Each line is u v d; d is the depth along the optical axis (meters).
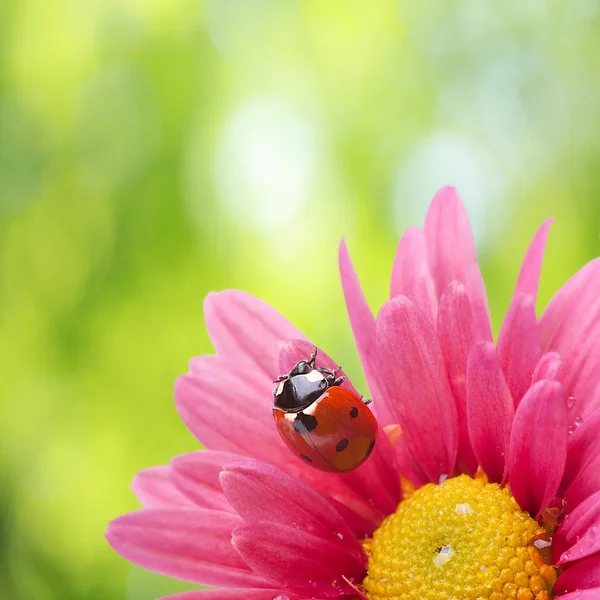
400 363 0.18
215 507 0.18
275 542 0.17
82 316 0.45
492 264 0.41
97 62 0.46
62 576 0.45
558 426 0.17
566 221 0.40
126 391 0.45
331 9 0.46
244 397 0.18
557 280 0.39
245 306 0.18
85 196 0.46
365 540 0.18
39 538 0.46
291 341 0.18
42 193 0.46
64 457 0.46
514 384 0.18
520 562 0.17
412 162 0.44
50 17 0.47
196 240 0.45
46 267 0.46
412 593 0.18
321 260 0.45
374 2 0.46
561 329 0.18
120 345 0.45
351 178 0.45
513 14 0.43
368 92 0.45
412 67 0.45
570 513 0.17
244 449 0.18
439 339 0.18
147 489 0.19
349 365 0.44
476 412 0.18
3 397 0.46
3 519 0.46
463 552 0.18
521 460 0.17
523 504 0.18
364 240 0.44
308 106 0.46
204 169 0.45
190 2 0.46
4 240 0.46
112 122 0.46
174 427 0.45
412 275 0.18
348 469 0.18
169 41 0.46
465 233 0.18
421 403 0.18
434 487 0.18
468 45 0.44
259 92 0.46
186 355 0.45
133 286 0.45
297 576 0.18
